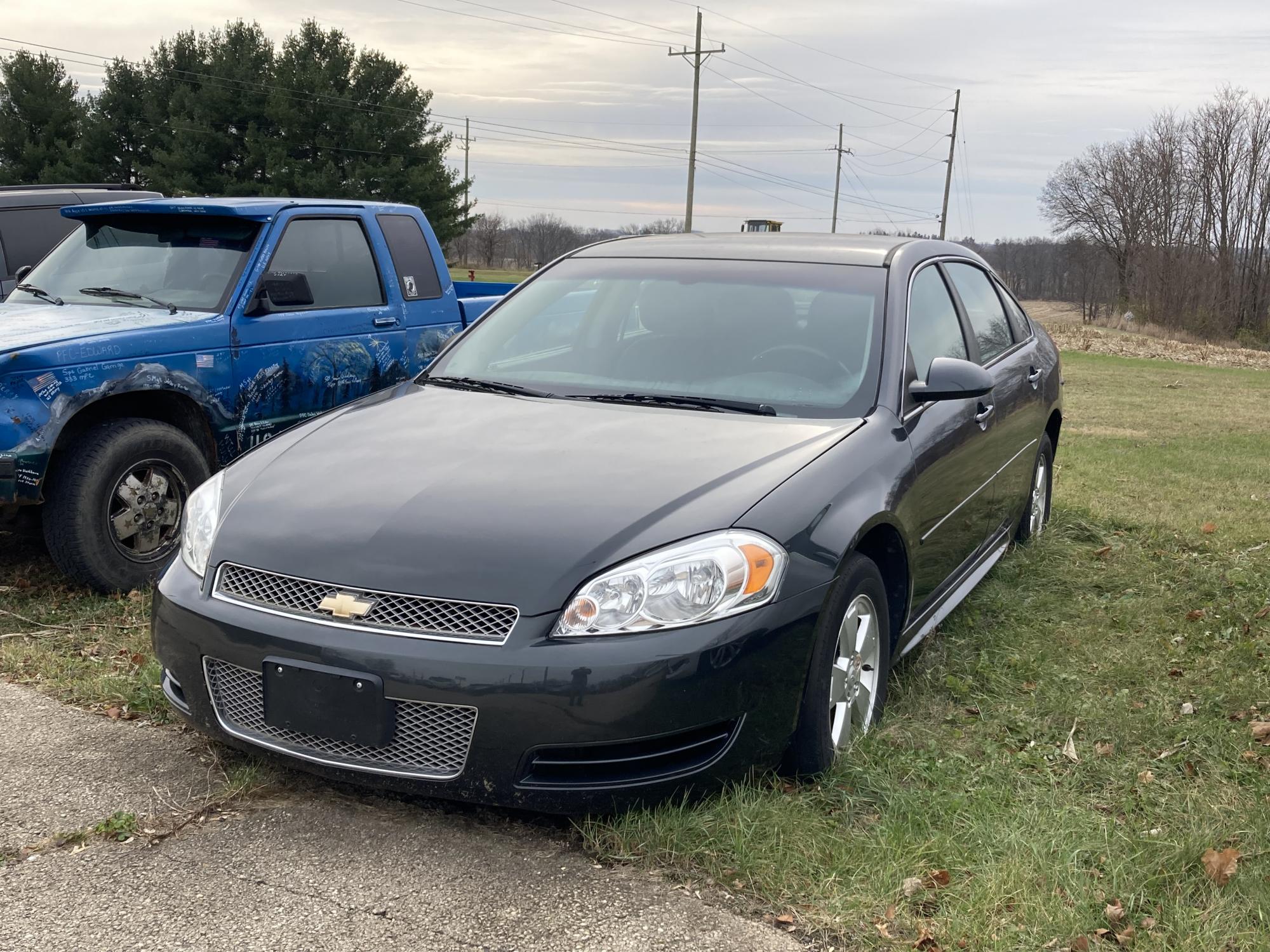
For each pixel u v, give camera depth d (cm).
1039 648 450
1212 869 275
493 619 270
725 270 426
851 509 317
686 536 282
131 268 564
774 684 287
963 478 418
